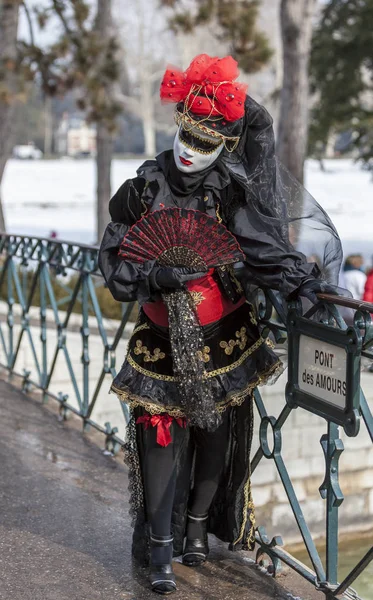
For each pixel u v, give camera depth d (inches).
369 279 412.5
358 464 331.3
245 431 116.1
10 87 513.0
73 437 188.5
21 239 230.7
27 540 133.3
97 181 691.4
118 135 560.4
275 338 120.0
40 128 3110.2
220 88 103.7
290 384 111.9
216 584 117.4
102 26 625.9
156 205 107.7
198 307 108.3
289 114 502.3
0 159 557.3
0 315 358.9
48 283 211.2
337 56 704.4
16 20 511.2
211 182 107.3
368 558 99.0
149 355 110.8
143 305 111.4
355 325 97.1
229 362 110.3
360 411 98.6
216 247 105.3
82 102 537.6
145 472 114.7
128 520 142.6
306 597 113.7
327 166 2340.1
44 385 218.1
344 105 719.1
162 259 105.7
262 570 121.9
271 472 313.6
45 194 1685.5
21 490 155.5
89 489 157.0
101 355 312.8
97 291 357.7
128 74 2381.9
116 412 302.2
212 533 123.6
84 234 1014.4
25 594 114.4
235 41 484.4
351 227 1208.8
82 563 124.9
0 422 198.2
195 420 106.7
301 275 105.9
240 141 108.9
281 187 112.3
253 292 119.5
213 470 117.3
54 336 309.9
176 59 2159.2
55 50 509.4
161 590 114.1
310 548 110.3
